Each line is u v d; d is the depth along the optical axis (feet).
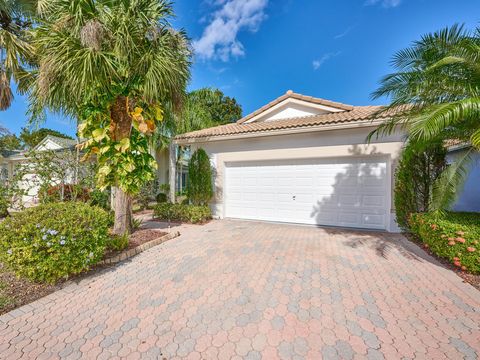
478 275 13.43
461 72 13.47
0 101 28.25
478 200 23.79
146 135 21.68
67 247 12.37
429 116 11.82
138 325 9.37
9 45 24.53
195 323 9.46
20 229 12.05
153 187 50.93
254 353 7.85
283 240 21.39
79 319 9.79
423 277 13.47
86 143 19.27
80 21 16.22
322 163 27.66
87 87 16.57
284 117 35.55
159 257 16.98
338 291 11.95
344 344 8.21
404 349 7.95
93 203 32.55
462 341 8.27
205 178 32.19
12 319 9.77
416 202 21.68
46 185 27.81
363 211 25.70
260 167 31.12
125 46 16.83
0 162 52.95
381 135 24.23
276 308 10.46
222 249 18.79
